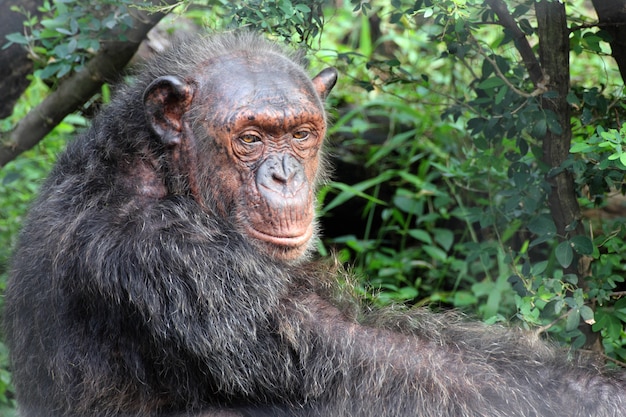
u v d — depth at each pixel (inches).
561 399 334.6
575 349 362.3
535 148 395.9
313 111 338.6
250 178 339.6
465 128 463.2
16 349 366.9
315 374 338.0
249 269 339.0
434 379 333.7
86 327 344.2
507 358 348.5
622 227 389.4
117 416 346.9
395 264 534.9
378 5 642.2
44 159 567.5
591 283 380.5
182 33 424.2
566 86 380.5
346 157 591.2
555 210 396.5
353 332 344.2
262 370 338.0
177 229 340.2
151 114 347.9
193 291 332.5
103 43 459.5
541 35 374.9
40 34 451.8
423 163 564.1
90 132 372.2
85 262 337.4
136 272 332.2
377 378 335.9
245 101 334.3
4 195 548.4
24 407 369.7
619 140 337.1
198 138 344.8
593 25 381.7
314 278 369.4
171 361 337.4
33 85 585.3
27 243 365.1
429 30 489.7
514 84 397.7
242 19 384.5
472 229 514.0
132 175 355.9
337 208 590.9
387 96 622.5
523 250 448.8
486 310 458.3
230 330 332.2
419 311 365.4
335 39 698.8
